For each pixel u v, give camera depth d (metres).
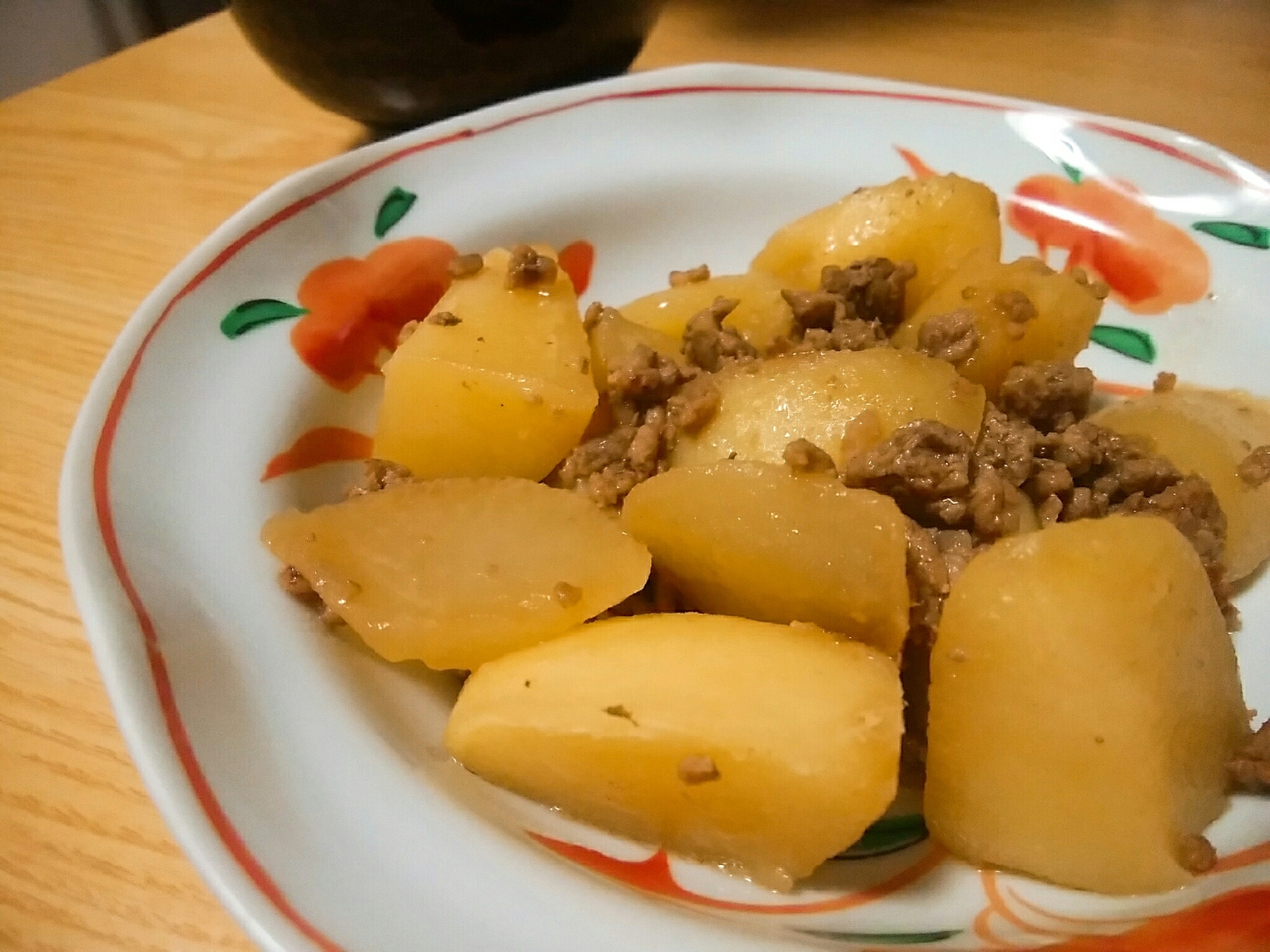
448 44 0.22
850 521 0.13
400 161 0.20
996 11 0.30
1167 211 0.20
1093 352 0.19
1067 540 0.12
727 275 0.20
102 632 0.11
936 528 0.14
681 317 0.18
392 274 0.19
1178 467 0.15
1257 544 0.15
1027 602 0.11
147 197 0.23
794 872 0.11
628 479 0.15
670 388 0.16
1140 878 0.11
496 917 0.09
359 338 0.18
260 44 0.23
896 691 0.11
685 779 0.11
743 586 0.13
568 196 0.21
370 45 0.22
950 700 0.12
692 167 0.22
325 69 0.23
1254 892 0.10
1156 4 0.30
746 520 0.13
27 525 0.16
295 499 0.15
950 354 0.17
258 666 0.12
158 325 0.16
